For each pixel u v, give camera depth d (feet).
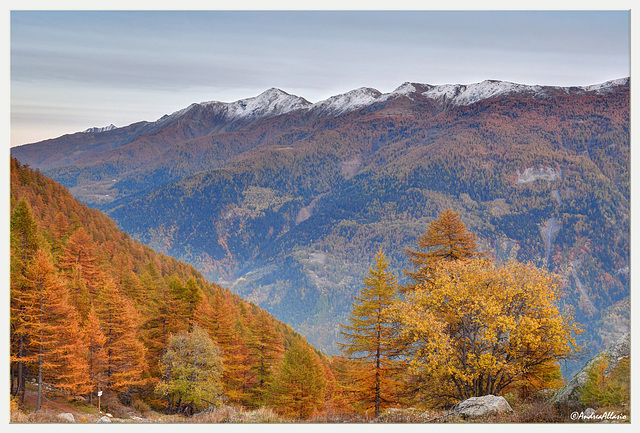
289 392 126.31
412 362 79.97
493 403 69.31
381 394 91.50
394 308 87.56
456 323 84.07
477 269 86.33
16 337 104.06
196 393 118.01
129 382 121.70
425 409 81.05
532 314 80.02
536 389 84.89
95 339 115.14
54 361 105.81
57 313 106.01
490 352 77.00
